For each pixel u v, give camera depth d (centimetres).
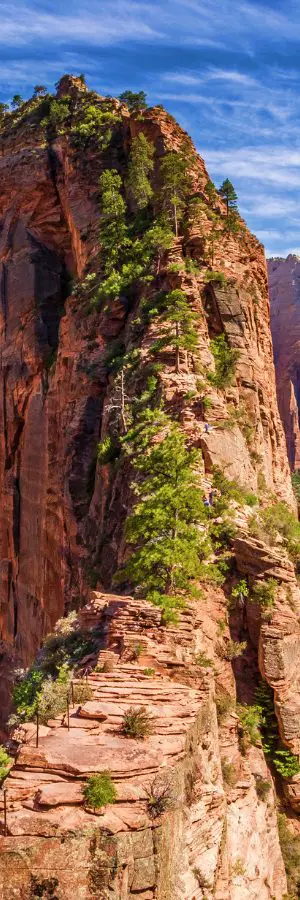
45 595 6912
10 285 8375
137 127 7444
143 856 1944
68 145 8012
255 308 6512
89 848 1884
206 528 3819
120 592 3972
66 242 8262
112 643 3098
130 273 6334
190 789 2316
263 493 5284
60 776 2067
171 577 3484
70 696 2548
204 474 4403
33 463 7675
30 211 8319
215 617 3572
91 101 8675
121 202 6869
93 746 2212
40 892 1834
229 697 3369
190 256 6162
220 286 5922
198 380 5072
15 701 3338
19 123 9106
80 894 1841
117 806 1995
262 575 3728
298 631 3709
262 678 3556
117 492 4972
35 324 7938
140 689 2647
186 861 2184
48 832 1883
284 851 3291
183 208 6619
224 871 2450
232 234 6625
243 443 4884
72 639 3512
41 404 7581
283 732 3450
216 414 4769
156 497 3719
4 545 8400
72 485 5981
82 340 6569
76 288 6944
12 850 1855
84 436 6009
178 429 4600
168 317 5462
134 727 2306
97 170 7675
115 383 5494
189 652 3053
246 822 2995
